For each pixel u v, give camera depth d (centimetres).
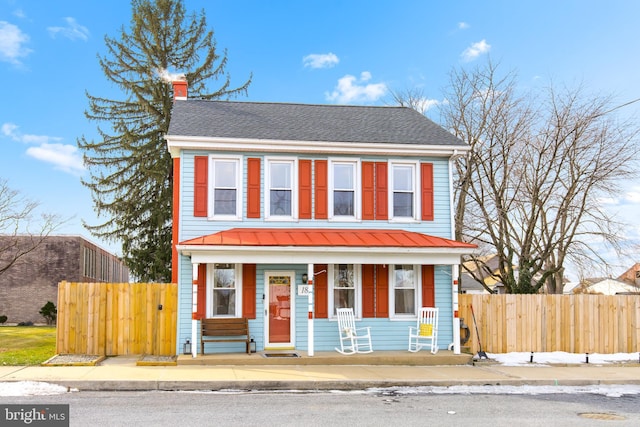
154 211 3147
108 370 1373
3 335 2069
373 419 958
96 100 3294
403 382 1315
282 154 1764
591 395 1248
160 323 1666
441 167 1848
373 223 1791
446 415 1002
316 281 1716
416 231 1806
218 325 1597
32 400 1066
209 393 1192
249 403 1083
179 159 1767
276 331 1691
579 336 1839
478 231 2720
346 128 1895
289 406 1059
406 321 1753
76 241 3556
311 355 1566
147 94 3266
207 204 1700
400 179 1834
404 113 2139
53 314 3306
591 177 2369
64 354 1608
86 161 3256
